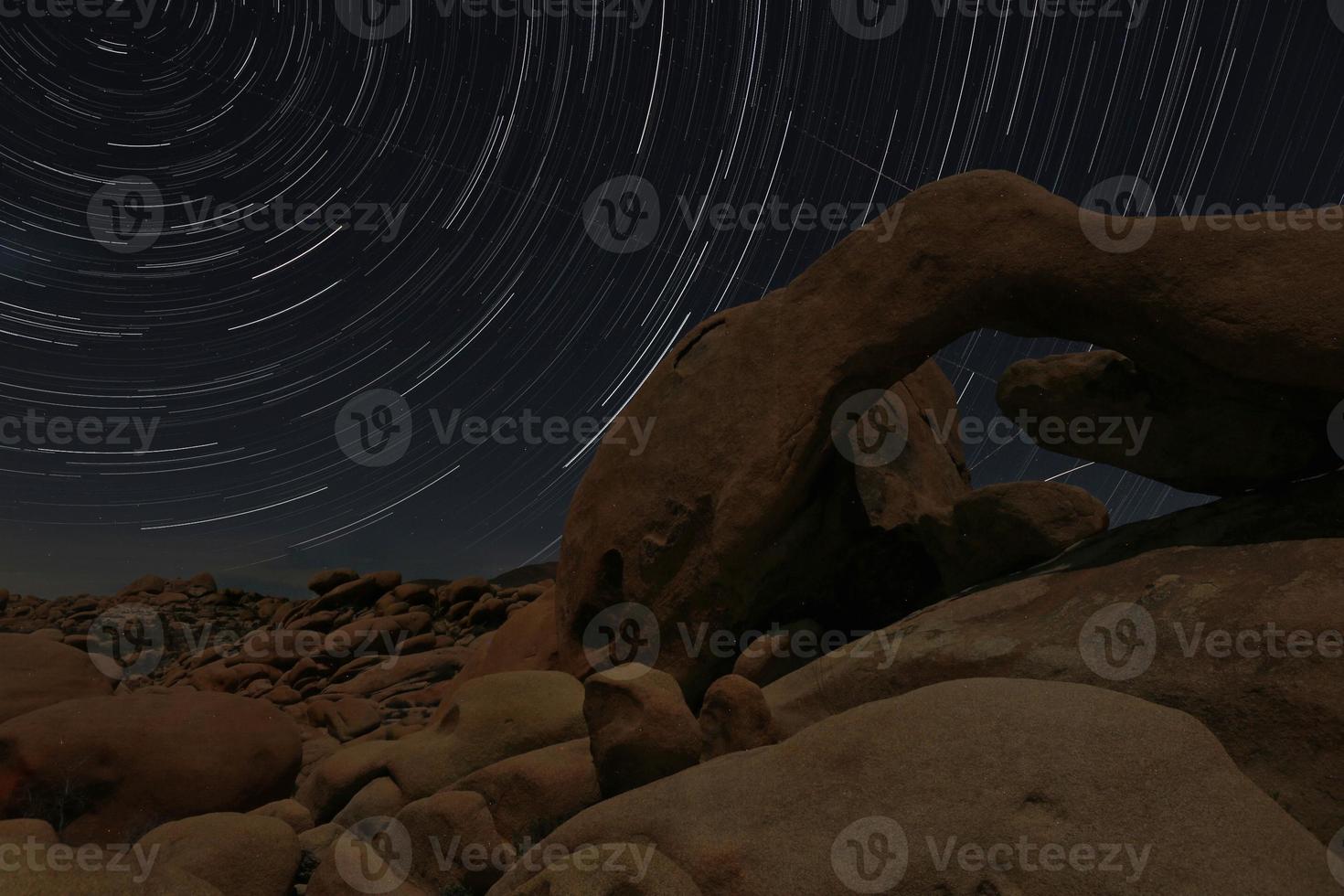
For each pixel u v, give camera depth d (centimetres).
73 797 589
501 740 612
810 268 728
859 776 367
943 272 643
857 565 777
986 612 557
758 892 343
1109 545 588
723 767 412
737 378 734
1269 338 514
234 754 643
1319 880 299
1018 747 348
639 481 766
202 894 384
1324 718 381
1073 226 597
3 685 744
